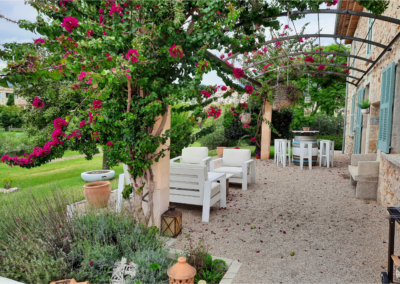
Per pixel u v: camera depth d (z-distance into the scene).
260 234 3.17
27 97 5.69
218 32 2.61
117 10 2.34
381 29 4.62
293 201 4.47
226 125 9.32
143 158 2.89
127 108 2.69
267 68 6.51
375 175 4.43
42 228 2.36
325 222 3.52
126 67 2.10
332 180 5.89
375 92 5.03
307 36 3.69
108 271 2.13
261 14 2.94
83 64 1.99
